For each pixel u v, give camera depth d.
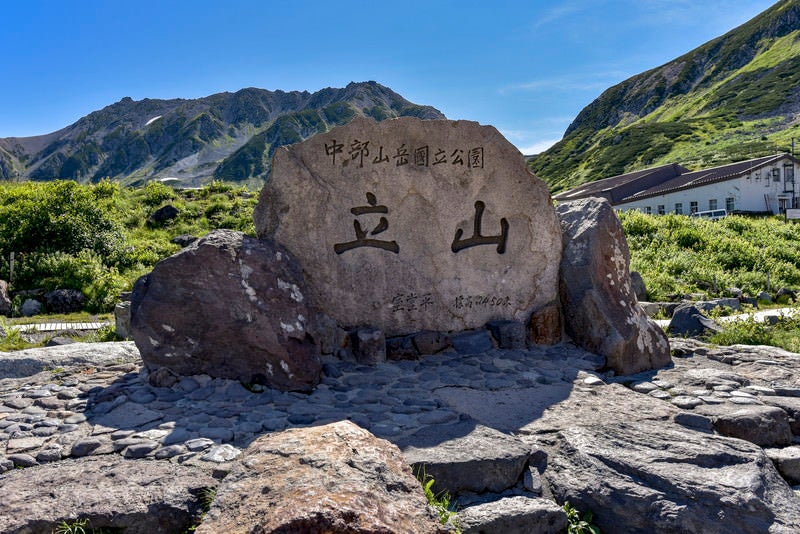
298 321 4.95
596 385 4.89
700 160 56.06
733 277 14.85
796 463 3.68
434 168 6.11
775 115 68.50
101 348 6.00
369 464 2.77
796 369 5.50
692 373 5.37
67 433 3.77
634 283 12.45
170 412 4.15
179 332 4.80
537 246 6.37
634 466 3.31
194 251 4.87
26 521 2.62
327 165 5.79
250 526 2.30
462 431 3.72
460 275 6.18
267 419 3.99
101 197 21.56
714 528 2.96
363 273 5.86
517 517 2.94
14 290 12.63
